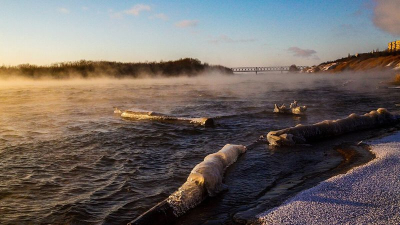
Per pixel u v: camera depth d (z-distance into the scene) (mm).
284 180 7441
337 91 35500
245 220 5293
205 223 5410
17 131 13883
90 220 5770
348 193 5910
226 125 14891
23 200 6648
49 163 9188
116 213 6004
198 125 14945
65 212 6062
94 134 13164
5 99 28672
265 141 11328
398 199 5570
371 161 7770
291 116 17219
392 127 12914
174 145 11289
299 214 5230
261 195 6590
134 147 11039
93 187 7320
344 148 9766
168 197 6238
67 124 15633
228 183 7375
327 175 7324
